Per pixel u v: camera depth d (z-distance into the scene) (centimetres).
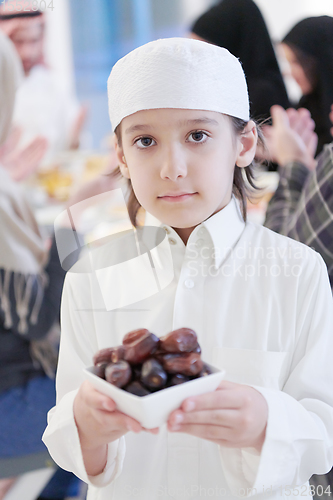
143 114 64
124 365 54
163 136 65
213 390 56
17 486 137
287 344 71
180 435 70
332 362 69
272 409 61
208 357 71
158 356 55
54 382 129
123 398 53
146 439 72
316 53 126
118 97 68
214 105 65
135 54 66
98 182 142
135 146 67
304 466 66
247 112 71
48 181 183
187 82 63
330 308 72
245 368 70
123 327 74
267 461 61
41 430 114
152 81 63
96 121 242
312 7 226
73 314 76
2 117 145
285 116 120
